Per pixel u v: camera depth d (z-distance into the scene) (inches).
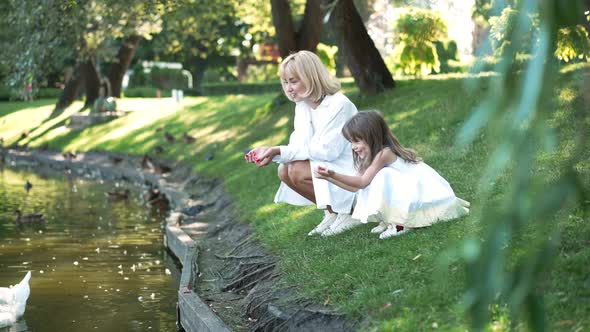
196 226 456.1
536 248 116.0
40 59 679.7
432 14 641.6
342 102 289.1
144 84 2089.1
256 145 703.7
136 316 306.0
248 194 487.8
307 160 292.5
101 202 660.1
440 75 772.6
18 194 716.0
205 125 925.2
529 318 110.0
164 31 1352.1
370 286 226.5
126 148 949.2
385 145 273.1
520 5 111.7
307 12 749.3
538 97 106.0
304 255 279.7
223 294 301.4
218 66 2225.6
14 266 402.6
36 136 1149.1
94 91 1249.4
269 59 1931.6
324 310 225.0
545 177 283.9
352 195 286.8
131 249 448.8
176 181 718.5
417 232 263.7
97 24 817.5
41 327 291.9
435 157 418.0
